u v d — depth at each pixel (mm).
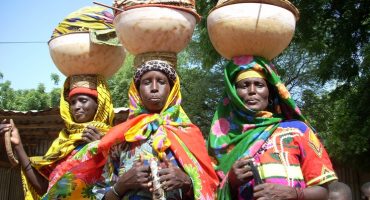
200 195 2777
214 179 2973
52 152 3842
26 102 24016
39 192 3881
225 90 3127
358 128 10570
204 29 10289
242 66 3033
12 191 9211
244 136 2938
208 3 10109
